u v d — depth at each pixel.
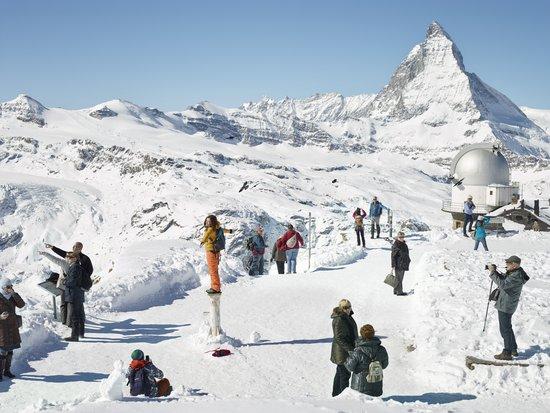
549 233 34.06
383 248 29.59
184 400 9.59
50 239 195.75
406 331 15.35
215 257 14.49
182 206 181.62
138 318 17.12
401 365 12.92
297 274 22.86
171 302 18.89
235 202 182.25
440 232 33.69
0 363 12.02
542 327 13.62
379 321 16.55
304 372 12.90
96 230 199.75
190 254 22.83
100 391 9.77
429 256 23.50
